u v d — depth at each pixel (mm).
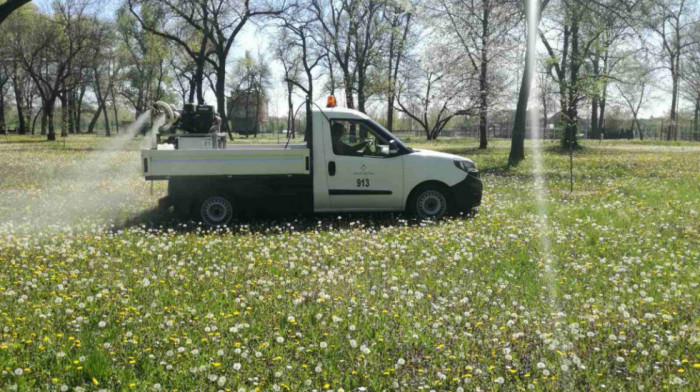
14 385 3826
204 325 5047
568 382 4090
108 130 71688
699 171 18812
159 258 7340
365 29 41156
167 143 11117
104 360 4258
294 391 3932
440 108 51531
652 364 4383
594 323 5156
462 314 5395
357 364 4348
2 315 5180
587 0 23828
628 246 8094
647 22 22938
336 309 5477
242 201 10234
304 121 11773
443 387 4051
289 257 7363
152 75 61406
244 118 89000
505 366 4301
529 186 15453
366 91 42469
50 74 58375
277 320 5195
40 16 48906
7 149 34344
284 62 45531
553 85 35250
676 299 5746
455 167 10516
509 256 7648
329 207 10391
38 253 7691
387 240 8555
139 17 36500
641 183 15516
